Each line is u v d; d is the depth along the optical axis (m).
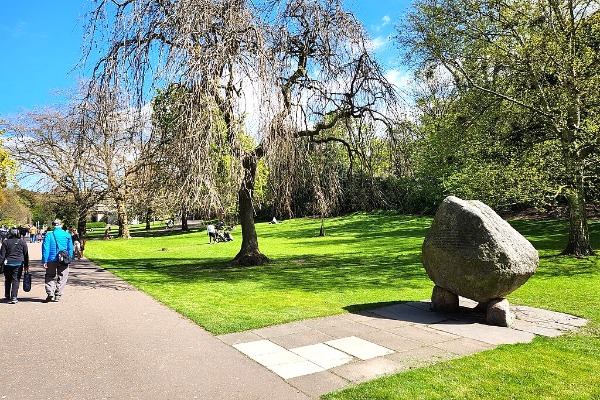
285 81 12.76
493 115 14.91
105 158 29.33
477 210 6.95
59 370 4.85
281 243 24.50
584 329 6.43
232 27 10.14
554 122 13.27
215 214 10.80
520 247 6.82
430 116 19.19
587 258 13.51
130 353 5.44
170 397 4.14
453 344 5.73
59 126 31.17
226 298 8.99
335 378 4.58
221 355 5.35
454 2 14.63
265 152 10.93
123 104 10.40
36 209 53.53
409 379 4.48
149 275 12.82
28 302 8.70
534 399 4.03
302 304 8.33
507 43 14.34
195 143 9.55
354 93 13.26
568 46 12.95
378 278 11.69
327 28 12.04
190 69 9.40
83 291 10.00
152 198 13.19
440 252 7.21
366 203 15.10
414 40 15.74
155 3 10.67
